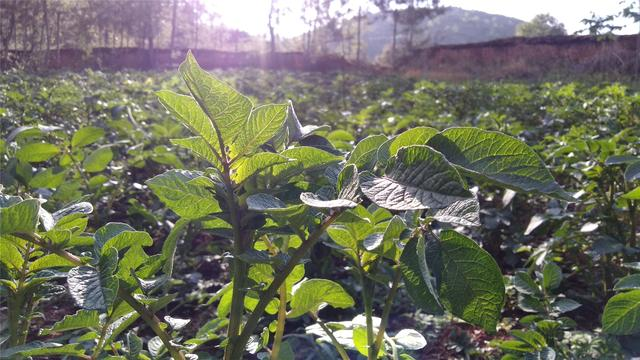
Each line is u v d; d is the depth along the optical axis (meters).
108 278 0.26
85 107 1.89
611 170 0.77
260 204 0.25
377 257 0.33
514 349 0.53
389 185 0.24
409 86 4.27
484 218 0.99
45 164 1.13
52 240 0.28
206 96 0.25
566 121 1.67
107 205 1.02
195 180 0.28
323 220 0.30
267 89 3.64
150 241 0.31
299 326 0.75
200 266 0.96
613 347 0.55
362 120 1.80
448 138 0.26
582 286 0.87
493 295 0.27
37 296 0.35
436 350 0.70
